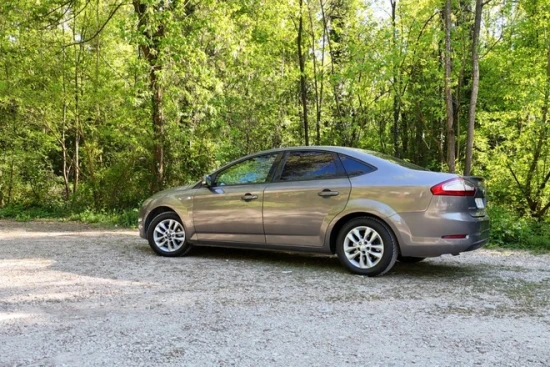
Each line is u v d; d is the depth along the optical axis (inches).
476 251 312.8
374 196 224.8
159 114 530.6
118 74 579.5
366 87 549.6
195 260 269.6
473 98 434.9
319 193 237.1
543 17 514.0
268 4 574.9
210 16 502.9
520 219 380.5
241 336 145.4
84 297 189.9
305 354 131.3
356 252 230.8
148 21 454.0
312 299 187.3
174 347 136.5
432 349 135.0
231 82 634.2
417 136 674.8
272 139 687.1
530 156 552.1
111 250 306.7
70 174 729.6
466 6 499.5
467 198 217.5
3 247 320.2
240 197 258.8
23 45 557.0
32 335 146.7
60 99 567.2
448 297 191.3
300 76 645.9
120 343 139.7
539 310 173.8
